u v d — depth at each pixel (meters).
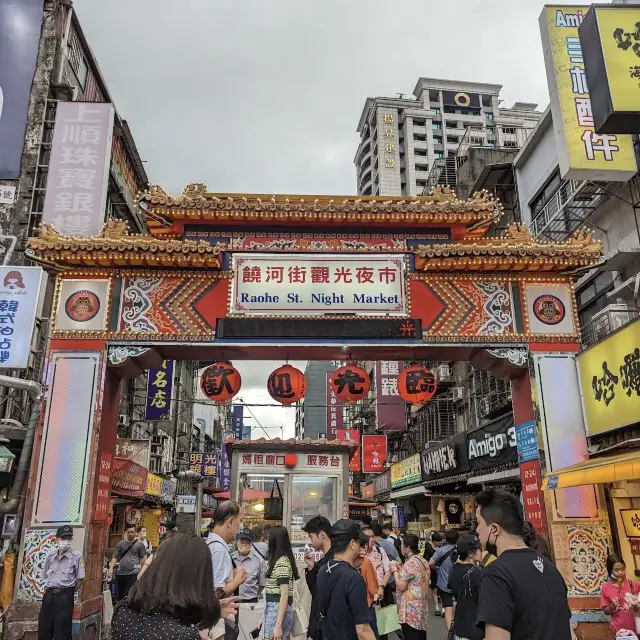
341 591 4.04
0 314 11.05
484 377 22.17
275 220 11.02
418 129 77.00
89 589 9.38
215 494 30.78
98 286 10.57
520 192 19.88
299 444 14.27
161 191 10.98
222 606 3.74
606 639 9.20
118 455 17.09
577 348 10.66
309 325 10.48
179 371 33.62
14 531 10.66
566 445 10.10
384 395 26.30
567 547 9.65
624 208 13.88
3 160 15.64
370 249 10.94
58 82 16.53
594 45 8.73
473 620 5.63
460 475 18.61
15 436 12.81
